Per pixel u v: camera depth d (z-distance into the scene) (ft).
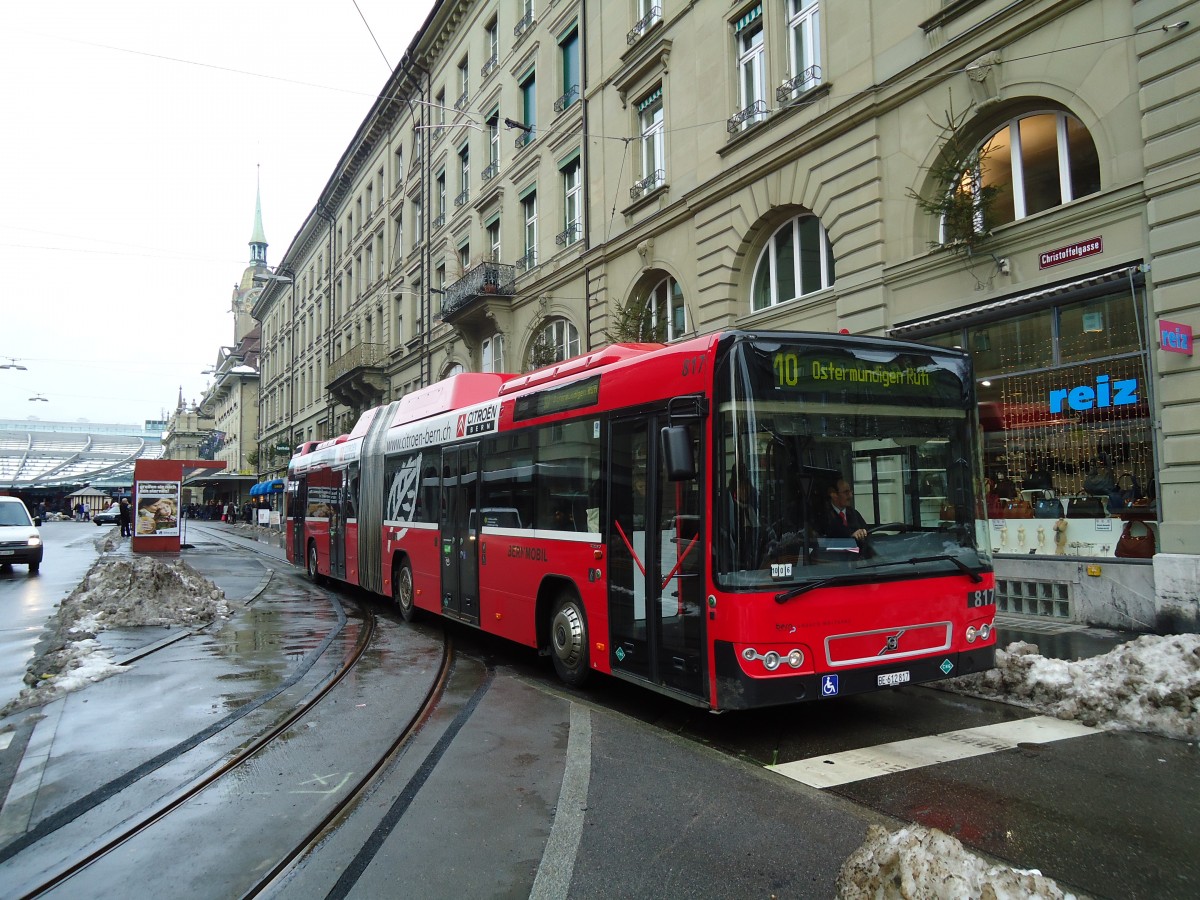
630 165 58.08
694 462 17.37
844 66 40.32
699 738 18.72
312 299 164.14
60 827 13.89
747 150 46.73
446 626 35.83
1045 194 32.81
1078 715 19.33
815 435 17.56
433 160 97.66
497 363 81.51
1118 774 15.66
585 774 16.22
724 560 16.78
